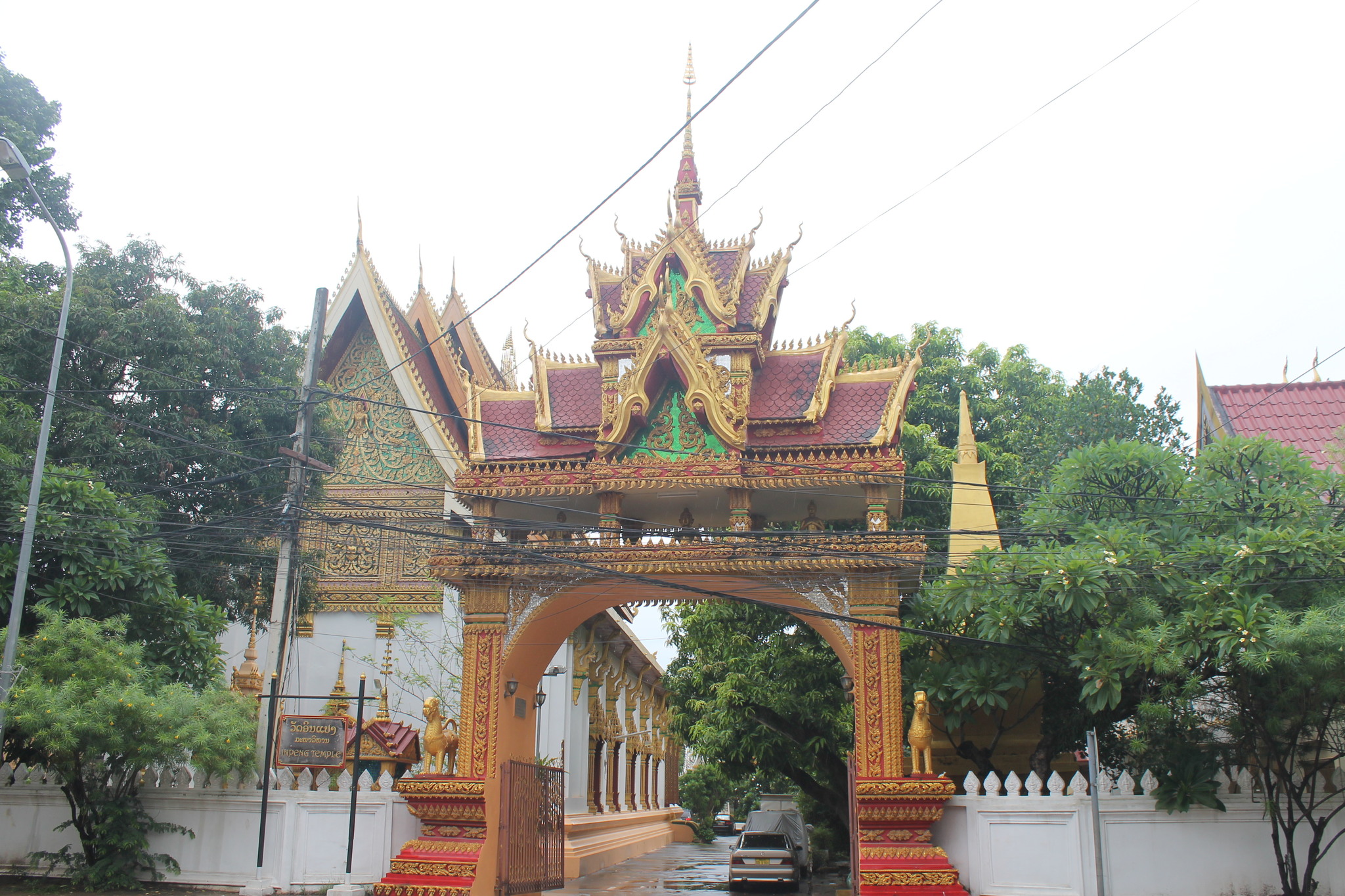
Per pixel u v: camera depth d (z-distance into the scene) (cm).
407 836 1695
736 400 1739
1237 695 1477
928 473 2842
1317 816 1490
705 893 2255
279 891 1652
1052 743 1741
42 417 1858
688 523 1880
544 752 2795
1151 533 1603
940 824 1574
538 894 1784
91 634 1619
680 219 1983
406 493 2805
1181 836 1496
